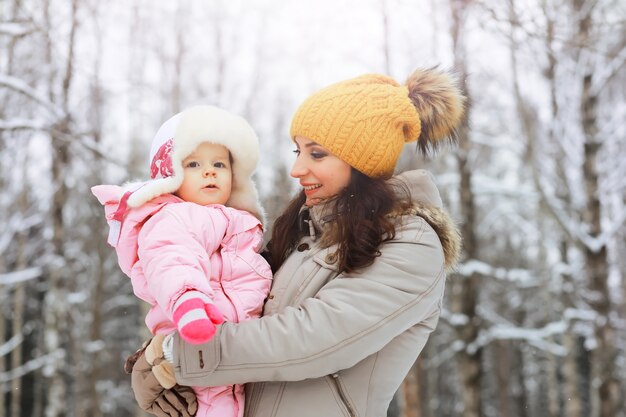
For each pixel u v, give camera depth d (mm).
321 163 1939
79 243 15922
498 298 20016
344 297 1698
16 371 15719
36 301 19672
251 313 1847
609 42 9109
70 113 9367
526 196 11375
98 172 11992
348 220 1812
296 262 1905
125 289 19156
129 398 20594
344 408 1755
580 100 9945
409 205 1884
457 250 1999
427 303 1778
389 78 2107
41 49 9734
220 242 1885
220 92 13391
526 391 24625
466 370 10219
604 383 9250
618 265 13664
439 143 2213
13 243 16500
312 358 1643
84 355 17812
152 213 1830
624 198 11430
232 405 1814
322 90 2002
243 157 2057
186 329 1475
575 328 13625
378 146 1898
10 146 12273
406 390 10258
